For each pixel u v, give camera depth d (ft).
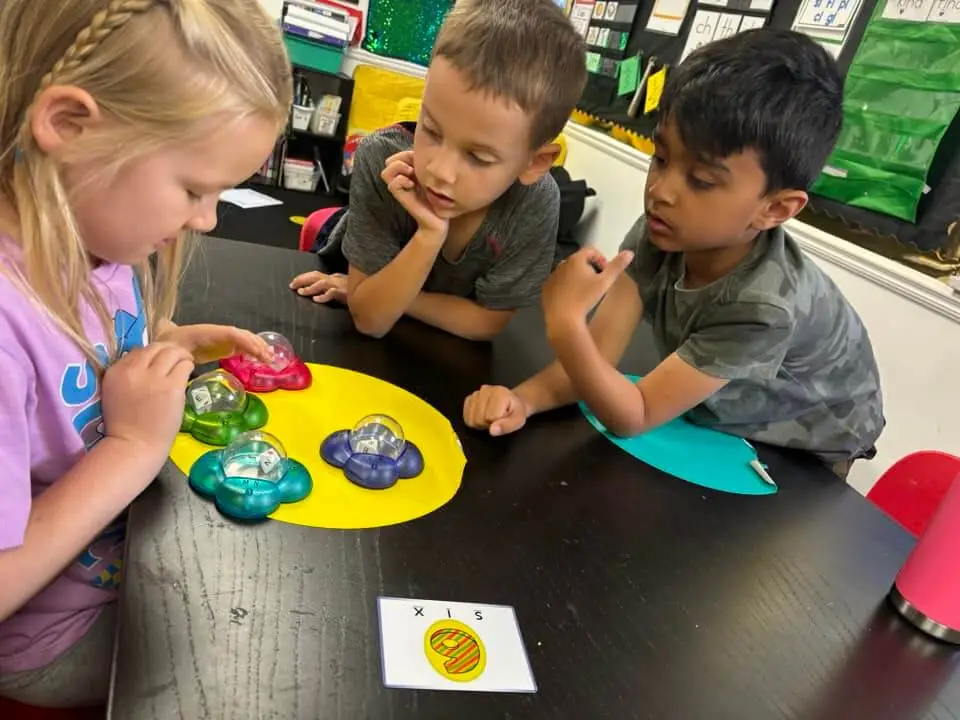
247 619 1.55
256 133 1.75
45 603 2.08
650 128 7.63
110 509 1.74
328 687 1.45
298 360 2.70
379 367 2.91
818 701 1.75
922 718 1.78
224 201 9.70
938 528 2.08
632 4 8.15
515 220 3.46
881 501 3.43
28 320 1.67
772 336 2.84
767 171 2.57
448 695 1.51
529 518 2.18
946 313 4.48
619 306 3.54
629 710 1.59
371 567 1.80
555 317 2.75
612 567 2.05
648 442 2.90
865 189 5.14
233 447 1.98
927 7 4.77
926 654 2.01
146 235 1.72
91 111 1.54
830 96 2.66
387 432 2.24
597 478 2.51
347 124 11.30
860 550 2.48
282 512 1.91
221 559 1.70
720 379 2.87
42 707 2.21
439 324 3.43
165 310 2.48
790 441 3.26
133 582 1.57
